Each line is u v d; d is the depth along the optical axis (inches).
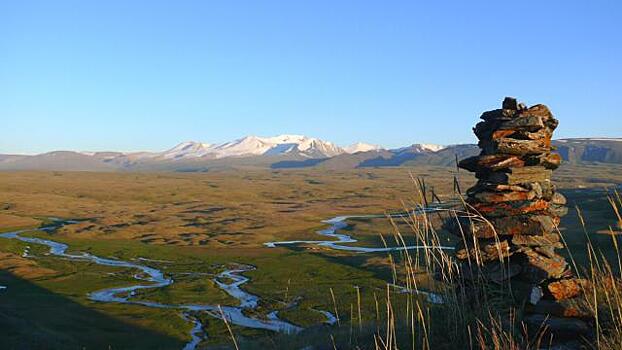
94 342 1571.1
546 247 453.4
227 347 706.2
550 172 495.5
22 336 1405.0
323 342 526.6
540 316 422.0
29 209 6112.2
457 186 464.1
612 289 441.7
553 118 496.4
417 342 431.2
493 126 504.4
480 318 421.1
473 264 465.1
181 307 2100.1
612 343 364.2
